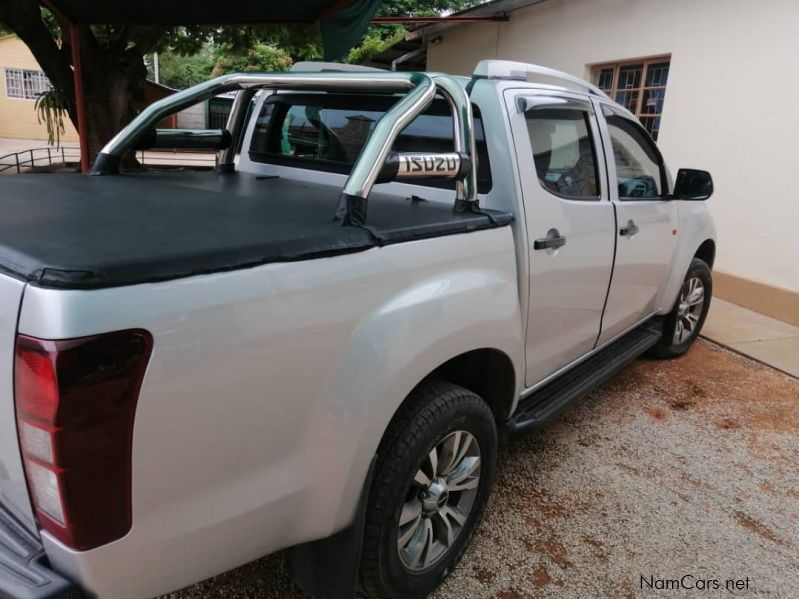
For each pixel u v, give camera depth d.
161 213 1.90
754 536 2.74
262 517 1.56
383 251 1.75
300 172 3.20
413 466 1.95
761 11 5.80
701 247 4.77
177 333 1.29
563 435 3.57
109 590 1.35
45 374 1.17
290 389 1.52
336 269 1.60
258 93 3.45
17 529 1.43
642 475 3.18
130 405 1.25
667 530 2.74
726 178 6.32
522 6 8.52
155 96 19.86
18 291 1.22
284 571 2.38
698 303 4.81
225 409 1.40
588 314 3.09
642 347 3.88
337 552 1.86
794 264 5.81
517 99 2.53
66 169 12.27
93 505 1.26
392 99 2.83
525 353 2.62
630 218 3.31
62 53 9.90
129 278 1.24
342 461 1.69
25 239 1.43
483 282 2.14
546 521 2.76
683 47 6.58
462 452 2.24
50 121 11.92
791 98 5.68
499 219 2.24
